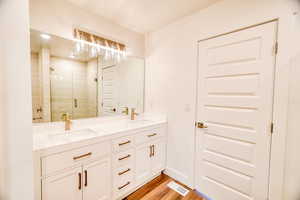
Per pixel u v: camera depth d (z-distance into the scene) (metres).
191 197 1.72
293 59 1.13
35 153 1.00
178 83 1.98
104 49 1.93
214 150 1.64
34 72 1.41
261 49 1.29
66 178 1.17
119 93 2.14
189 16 1.82
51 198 1.10
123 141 1.59
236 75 1.45
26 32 0.82
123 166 1.61
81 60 1.73
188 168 1.89
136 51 2.33
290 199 1.16
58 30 1.52
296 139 1.11
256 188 1.34
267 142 1.27
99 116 1.95
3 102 0.77
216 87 1.60
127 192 1.68
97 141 1.35
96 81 1.89
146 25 2.11
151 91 2.38
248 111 1.38
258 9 1.29
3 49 0.76
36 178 1.02
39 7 1.39
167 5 1.62
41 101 1.46
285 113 1.17
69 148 1.17
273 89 1.23
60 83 1.59
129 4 1.60
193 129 1.82
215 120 1.62
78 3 1.59
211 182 1.68
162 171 2.25
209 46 1.65
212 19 1.60
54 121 1.55
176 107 2.02
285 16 1.15
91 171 1.32
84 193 1.29
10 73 0.78
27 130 0.85
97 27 1.82
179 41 1.95
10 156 0.80
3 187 0.80
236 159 1.48
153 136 1.97
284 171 1.18
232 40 1.46
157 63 2.26
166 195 1.74
